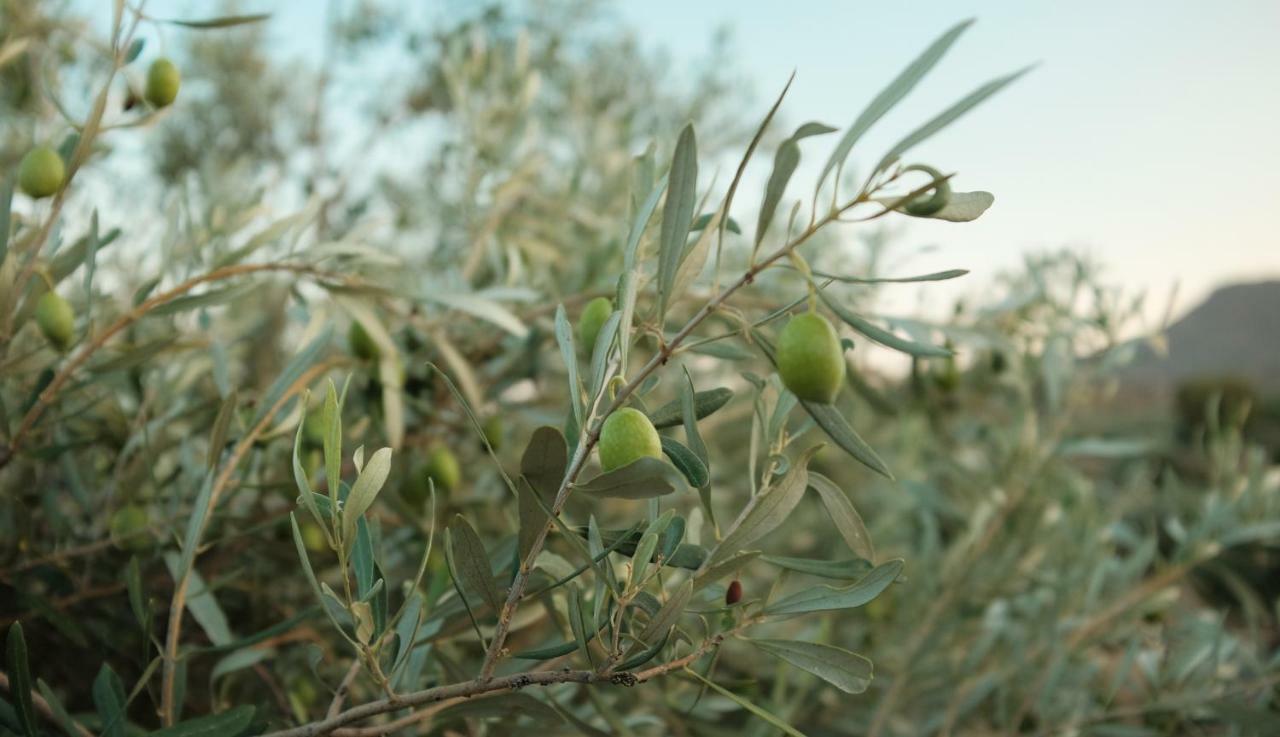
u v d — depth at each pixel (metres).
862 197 0.36
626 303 0.38
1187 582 1.12
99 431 0.66
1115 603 0.89
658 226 0.47
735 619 0.43
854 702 0.99
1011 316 0.98
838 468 1.46
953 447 1.23
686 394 0.39
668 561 0.40
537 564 0.44
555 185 1.17
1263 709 0.73
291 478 0.60
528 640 0.57
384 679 0.39
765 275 0.68
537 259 0.90
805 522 1.24
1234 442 0.97
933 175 0.35
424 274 0.92
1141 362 1.00
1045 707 0.80
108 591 0.60
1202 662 0.79
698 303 0.64
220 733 0.41
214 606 0.53
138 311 0.54
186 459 0.58
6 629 0.62
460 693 0.39
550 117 1.42
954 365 0.85
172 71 0.54
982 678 0.89
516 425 0.93
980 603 0.97
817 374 0.35
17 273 0.56
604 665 0.38
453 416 0.80
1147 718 0.77
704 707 0.63
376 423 0.69
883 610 1.04
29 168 0.51
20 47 0.63
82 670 0.66
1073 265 0.98
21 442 0.53
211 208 0.70
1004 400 1.18
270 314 0.86
